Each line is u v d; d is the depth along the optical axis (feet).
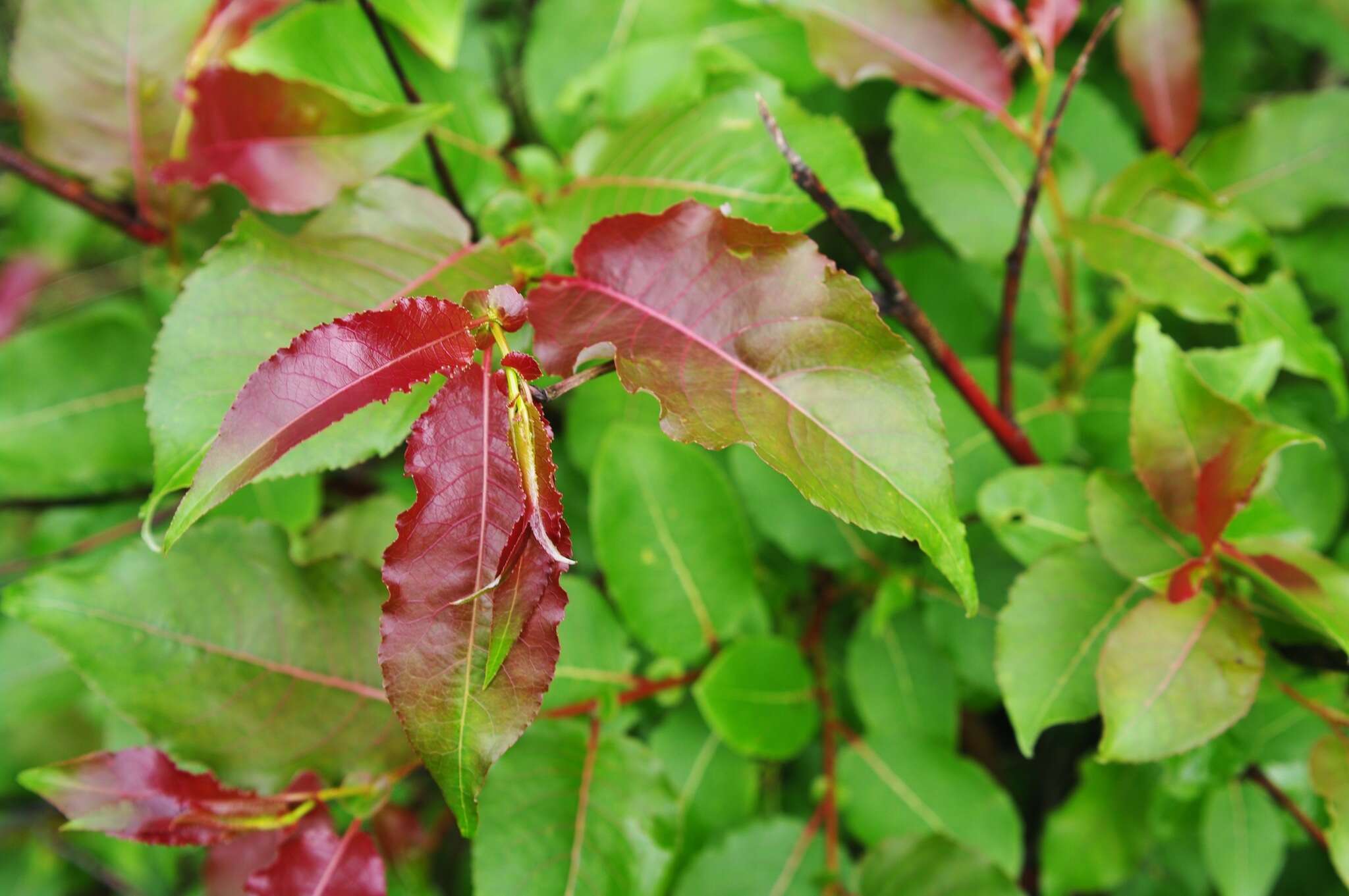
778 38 2.53
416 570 2.04
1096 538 2.28
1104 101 2.62
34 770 2.25
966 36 2.41
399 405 2.15
